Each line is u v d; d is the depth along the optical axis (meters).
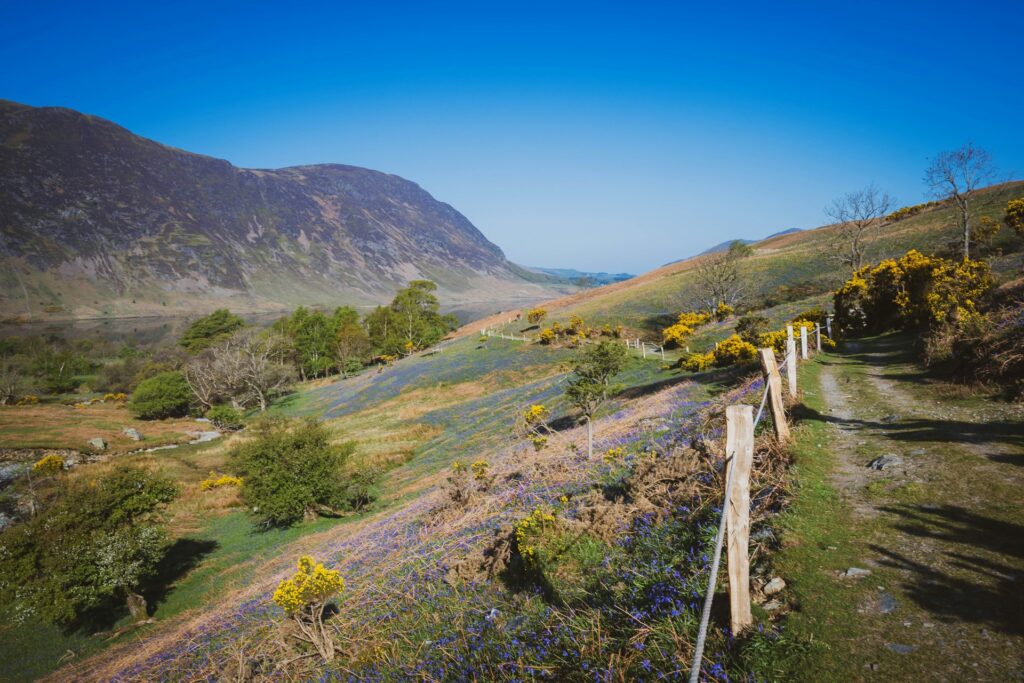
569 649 5.62
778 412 9.67
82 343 151.88
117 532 20.98
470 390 54.16
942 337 16.48
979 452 8.28
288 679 9.17
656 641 5.09
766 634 4.71
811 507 7.09
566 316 81.69
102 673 14.87
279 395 86.50
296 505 26.73
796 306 50.31
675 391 21.52
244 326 124.88
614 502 9.76
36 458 45.47
